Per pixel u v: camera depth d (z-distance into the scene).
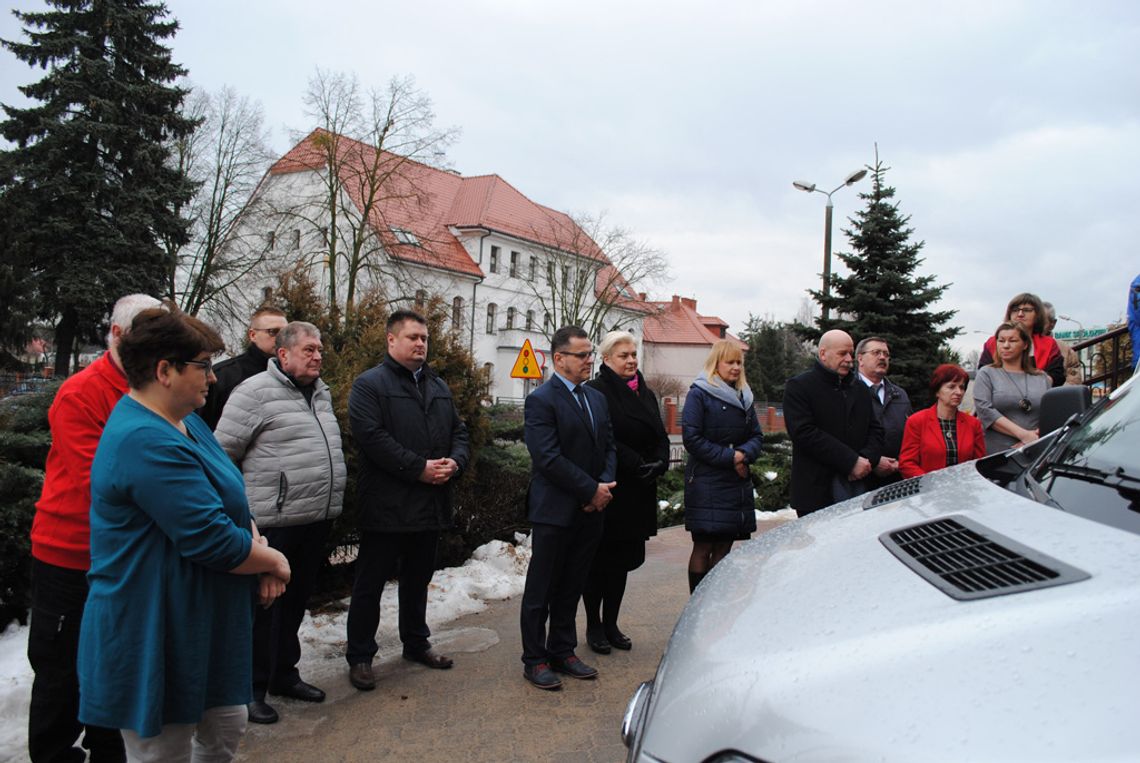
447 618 5.38
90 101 26.95
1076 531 1.67
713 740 1.48
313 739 3.51
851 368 4.70
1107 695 1.16
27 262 24.08
